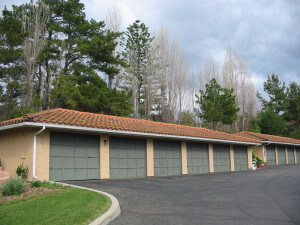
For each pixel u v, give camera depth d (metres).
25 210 6.92
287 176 17.53
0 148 14.16
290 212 7.88
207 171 20.97
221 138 21.30
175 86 40.00
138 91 39.81
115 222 6.60
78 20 29.41
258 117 47.50
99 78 27.59
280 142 31.89
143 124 18.12
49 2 28.72
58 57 27.53
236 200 9.52
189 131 20.52
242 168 24.89
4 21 24.66
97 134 14.57
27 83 22.89
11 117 21.12
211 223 6.75
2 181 10.87
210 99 35.62
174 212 7.70
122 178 15.15
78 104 24.53
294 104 57.34
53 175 12.61
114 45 28.05
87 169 13.85
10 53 23.30
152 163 16.97
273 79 58.91
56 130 12.93
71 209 6.91
